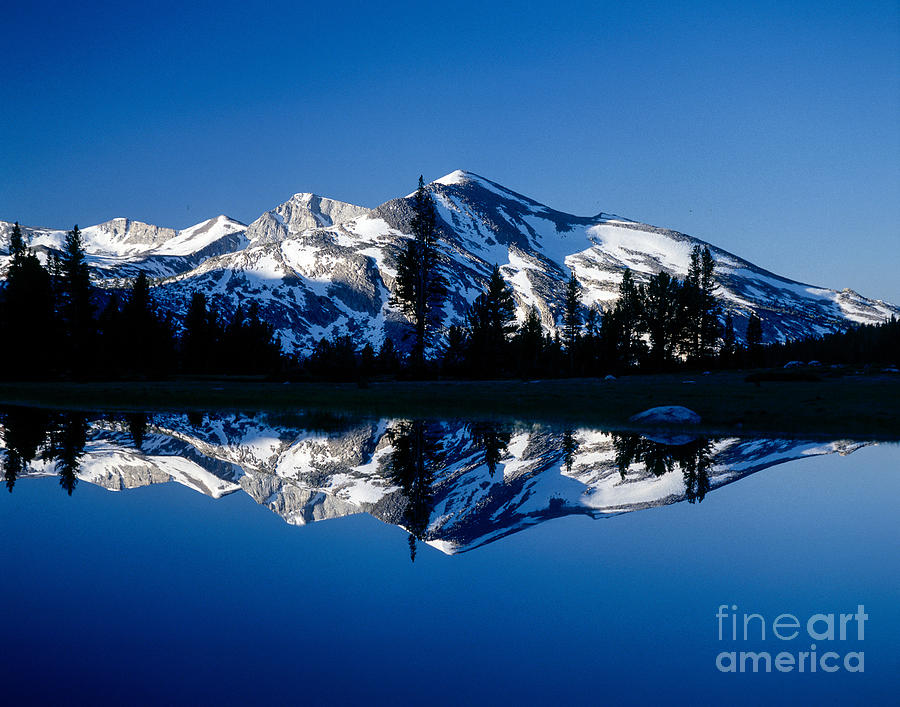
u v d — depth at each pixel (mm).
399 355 127875
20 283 91000
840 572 9562
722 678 6172
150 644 6930
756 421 30156
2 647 6863
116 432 29688
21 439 26953
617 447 23984
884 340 155875
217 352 134500
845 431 27219
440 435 28625
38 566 9859
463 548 11086
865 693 5957
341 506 14797
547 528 12445
